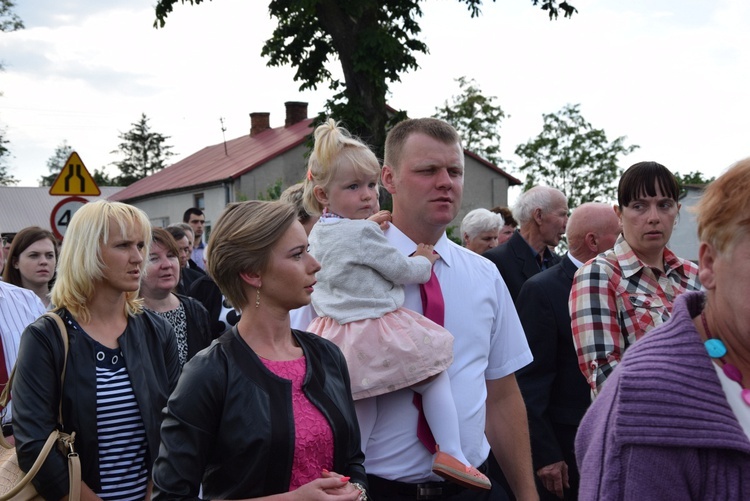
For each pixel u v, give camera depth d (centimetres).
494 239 773
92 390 327
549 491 431
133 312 359
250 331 252
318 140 349
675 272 386
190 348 543
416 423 290
